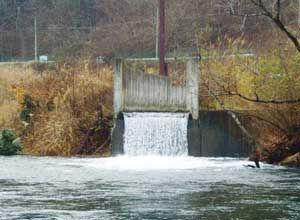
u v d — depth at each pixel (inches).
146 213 612.7
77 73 1508.4
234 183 838.5
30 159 1252.5
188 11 2603.3
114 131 1331.2
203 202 678.5
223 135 1273.4
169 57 2352.4
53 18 4082.2
